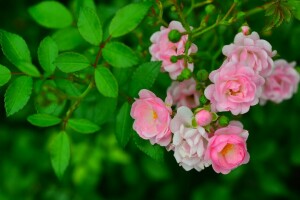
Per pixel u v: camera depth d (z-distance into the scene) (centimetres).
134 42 63
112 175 87
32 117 51
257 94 50
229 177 80
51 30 79
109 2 74
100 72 51
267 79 58
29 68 52
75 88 53
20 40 52
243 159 50
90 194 84
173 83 55
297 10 52
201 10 59
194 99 55
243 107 50
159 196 86
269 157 78
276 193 80
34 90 55
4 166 85
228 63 50
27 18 83
